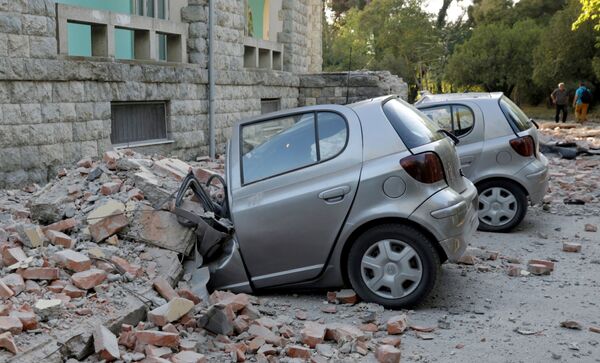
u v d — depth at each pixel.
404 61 60.59
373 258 5.44
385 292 5.46
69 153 10.59
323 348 4.51
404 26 60.25
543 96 50.03
